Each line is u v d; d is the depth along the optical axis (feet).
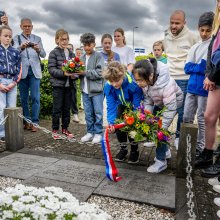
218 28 11.14
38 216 5.70
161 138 11.40
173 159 14.64
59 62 17.43
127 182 11.62
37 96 19.56
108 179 11.85
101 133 17.29
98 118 16.97
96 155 15.23
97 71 16.37
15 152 15.26
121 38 19.77
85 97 17.10
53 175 12.16
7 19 19.48
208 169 12.49
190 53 14.15
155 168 12.77
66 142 17.47
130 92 13.10
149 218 9.27
